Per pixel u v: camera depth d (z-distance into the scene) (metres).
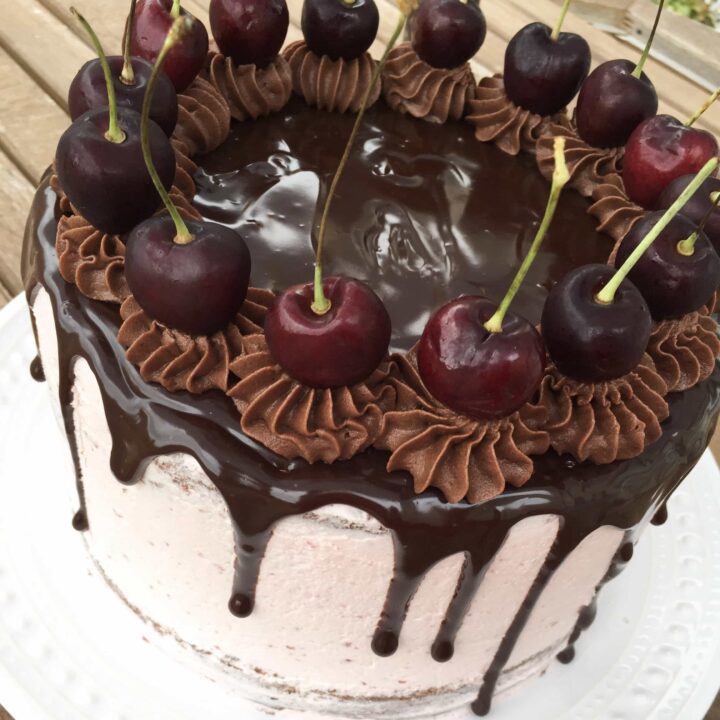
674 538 0.30
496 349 0.18
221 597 0.22
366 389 0.20
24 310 0.32
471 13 0.28
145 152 0.17
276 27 0.27
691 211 0.23
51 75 0.40
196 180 0.25
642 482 0.21
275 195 0.25
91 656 0.25
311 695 0.24
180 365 0.20
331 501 0.19
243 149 0.26
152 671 0.25
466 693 0.25
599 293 0.20
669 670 0.27
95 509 0.24
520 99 0.28
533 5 0.46
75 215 0.22
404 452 0.19
